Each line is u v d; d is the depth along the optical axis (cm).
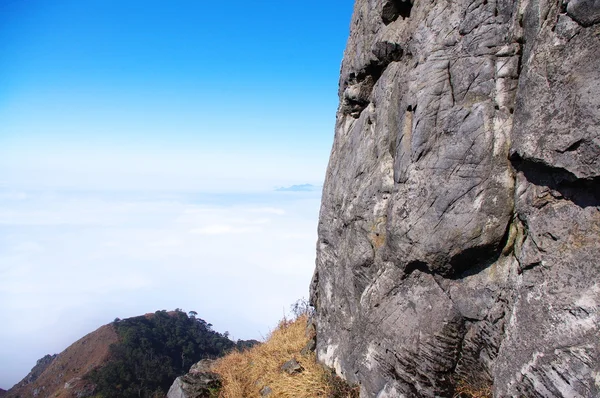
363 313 532
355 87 653
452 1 456
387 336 488
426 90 457
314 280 798
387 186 547
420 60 474
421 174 456
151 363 4622
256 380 771
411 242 461
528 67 369
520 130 372
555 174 351
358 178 617
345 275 632
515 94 411
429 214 446
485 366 420
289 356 774
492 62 424
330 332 673
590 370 299
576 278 326
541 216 361
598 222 327
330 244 706
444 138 444
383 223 551
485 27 429
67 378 4881
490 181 416
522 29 407
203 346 5259
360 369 536
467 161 428
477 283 427
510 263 408
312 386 630
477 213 419
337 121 759
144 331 5209
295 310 1029
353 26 693
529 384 334
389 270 504
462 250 425
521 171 390
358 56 629
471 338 428
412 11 524
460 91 440
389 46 552
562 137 334
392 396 476
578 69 326
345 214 635
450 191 434
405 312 475
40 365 6344
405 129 485
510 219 407
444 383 441
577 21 327
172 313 6012
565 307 325
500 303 405
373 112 614
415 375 454
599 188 328
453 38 451
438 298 451
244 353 916
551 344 325
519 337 350
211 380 822
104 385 4319
